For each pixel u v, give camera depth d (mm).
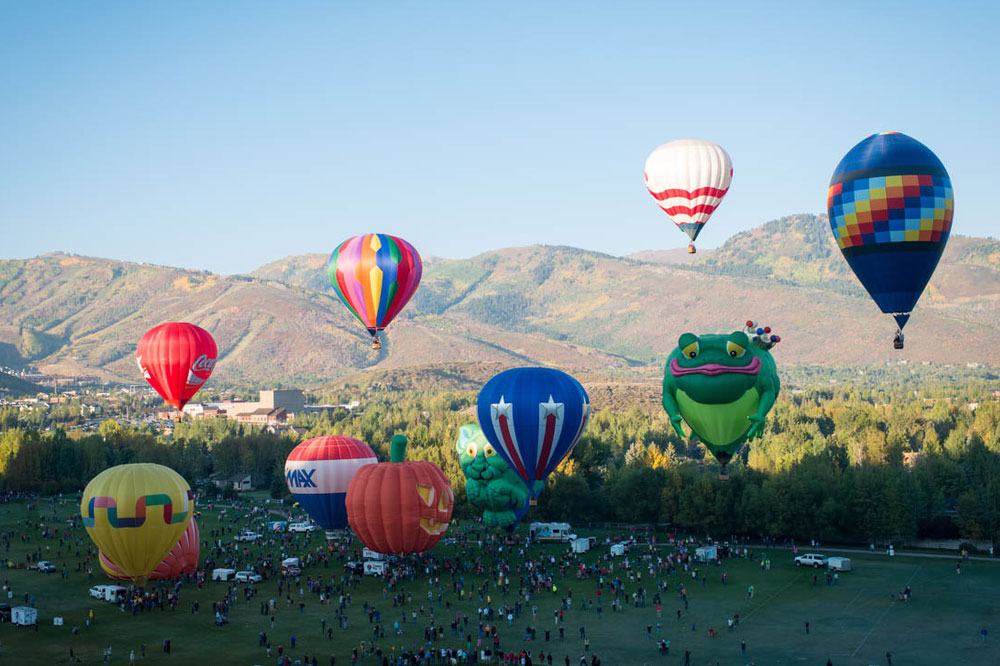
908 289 87750
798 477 132500
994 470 150625
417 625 90250
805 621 91250
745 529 132375
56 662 79062
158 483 97312
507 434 106062
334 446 125562
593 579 108562
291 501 179750
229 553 123062
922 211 84500
